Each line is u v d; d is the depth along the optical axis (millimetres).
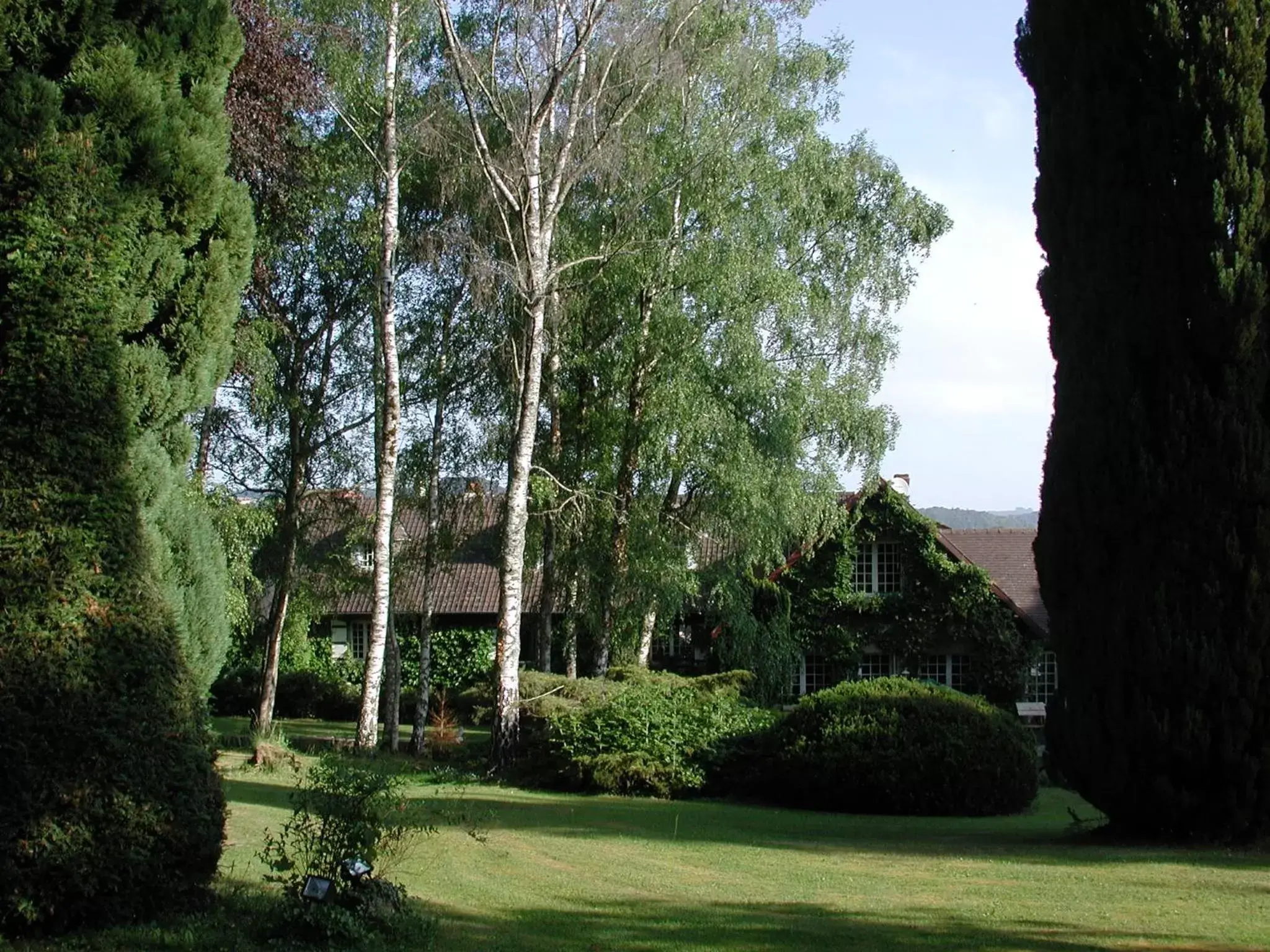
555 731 19969
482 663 39125
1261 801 11758
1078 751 12344
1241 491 11625
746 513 24203
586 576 25797
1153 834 12438
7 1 8391
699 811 16422
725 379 24141
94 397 8031
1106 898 9219
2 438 7723
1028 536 38188
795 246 25766
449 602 39375
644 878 10008
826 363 26344
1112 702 12008
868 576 33062
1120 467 12023
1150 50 12180
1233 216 11789
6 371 7797
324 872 7801
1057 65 13023
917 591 32469
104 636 7723
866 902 9094
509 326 24984
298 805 7941
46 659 7480
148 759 7691
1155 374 12070
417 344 26297
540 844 11820
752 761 18766
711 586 27016
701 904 8914
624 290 24359
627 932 7980
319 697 38719
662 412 23594
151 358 8766
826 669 32875
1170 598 11773
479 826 12734
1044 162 13125
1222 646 11625
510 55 23281
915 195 28156
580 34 20781
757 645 28234
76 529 7781
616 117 22359
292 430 26469
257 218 21000
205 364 9234
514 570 21453
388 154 22297
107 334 8203
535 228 21281
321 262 24766
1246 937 7871
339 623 41125
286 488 27188
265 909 8031
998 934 7957
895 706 17719
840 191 26656
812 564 32906
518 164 21938
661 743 19109
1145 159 12180
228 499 21141
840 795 17438
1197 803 11922
